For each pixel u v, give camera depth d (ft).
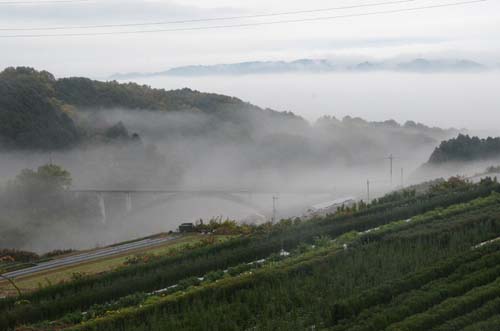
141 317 183.62
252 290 198.08
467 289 182.39
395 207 325.62
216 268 245.24
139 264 249.96
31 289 239.91
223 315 177.37
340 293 190.60
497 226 254.68
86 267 278.67
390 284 184.55
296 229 291.38
